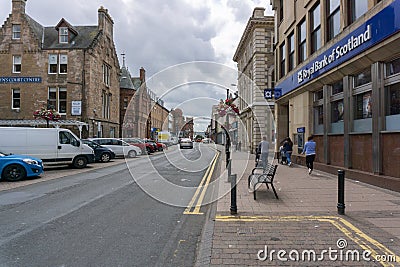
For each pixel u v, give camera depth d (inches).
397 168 343.3
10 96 1211.2
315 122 604.4
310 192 343.0
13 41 1219.2
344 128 460.1
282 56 816.9
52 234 207.6
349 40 424.8
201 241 197.0
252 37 1198.3
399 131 338.6
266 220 233.3
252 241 188.1
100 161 809.5
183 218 254.2
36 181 455.5
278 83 820.0
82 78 1194.0
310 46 596.1
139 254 175.5
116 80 1486.2
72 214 260.8
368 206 273.1
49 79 1202.6
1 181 452.8
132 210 278.5
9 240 195.0
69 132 636.1
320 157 568.7
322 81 534.9
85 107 1189.1
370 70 407.2
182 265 161.5
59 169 633.0
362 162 420.5
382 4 353.1
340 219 233.0
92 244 190.1
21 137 584.4
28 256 169.6
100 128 1274.6
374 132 380.2
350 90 449.7
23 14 1225.4
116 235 208.2
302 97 639.8
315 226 216.5
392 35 331.3
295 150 689.0
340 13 462.9
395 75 352.8
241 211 261.3
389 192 334.6
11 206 289.1
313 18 595.2
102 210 276.4
